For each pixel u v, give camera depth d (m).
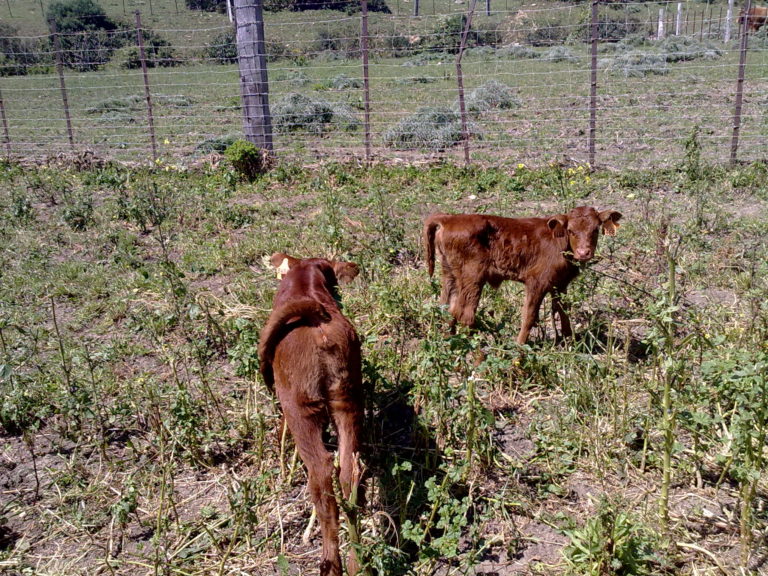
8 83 18.52
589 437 2.92
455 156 7.93
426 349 2.80
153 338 3.82
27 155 8.77
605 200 6.15
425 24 28.48
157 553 2.36
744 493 2.37
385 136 8.88
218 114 12.53
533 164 7.32
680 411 2.52
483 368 2.85
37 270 4.80
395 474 2.61
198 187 6.64
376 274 4.50
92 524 2.67
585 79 14.08
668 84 12.62
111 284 4.62
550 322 4.01
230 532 2.60
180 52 23.06
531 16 28.28
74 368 3.54
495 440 3.04
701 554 2.40
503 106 11.72
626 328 3.69
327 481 2.27
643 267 4.49
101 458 2.97
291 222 5.85
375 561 2.27
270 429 3.11
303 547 2.54
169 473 2.72
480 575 2.39
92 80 18.73
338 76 15.82
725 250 4.73
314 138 9.53
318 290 2.71
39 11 29.55
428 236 3.66
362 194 6.64
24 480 2.91
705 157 7.23
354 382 2.41
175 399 3.03
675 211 5.55
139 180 6.75
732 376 2.59
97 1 33.44
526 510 2.64
